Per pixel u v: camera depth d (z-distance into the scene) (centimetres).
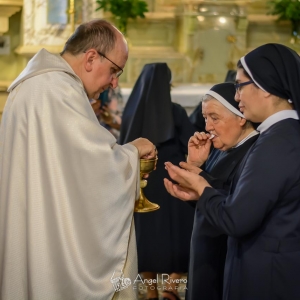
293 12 708
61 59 271
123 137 444
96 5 688
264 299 240
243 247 247
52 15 677
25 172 262
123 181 264
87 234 261
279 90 241
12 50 691
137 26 720
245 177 235
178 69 717
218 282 287
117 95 485
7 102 273
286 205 238
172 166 255
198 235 288
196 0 707
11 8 654
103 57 272
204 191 246
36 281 257
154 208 290
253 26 737
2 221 265
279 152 234
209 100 281
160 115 421
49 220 259
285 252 238
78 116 259
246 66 245
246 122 281
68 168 259
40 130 258
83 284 260
